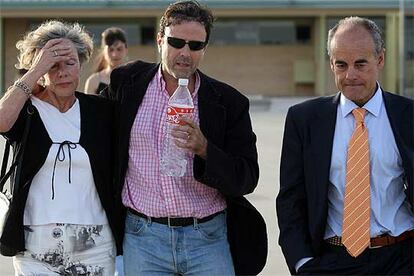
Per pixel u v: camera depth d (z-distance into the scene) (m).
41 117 4.54
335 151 4.29
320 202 4.27
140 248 4.61
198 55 4.50
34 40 4.64
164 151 4.53
